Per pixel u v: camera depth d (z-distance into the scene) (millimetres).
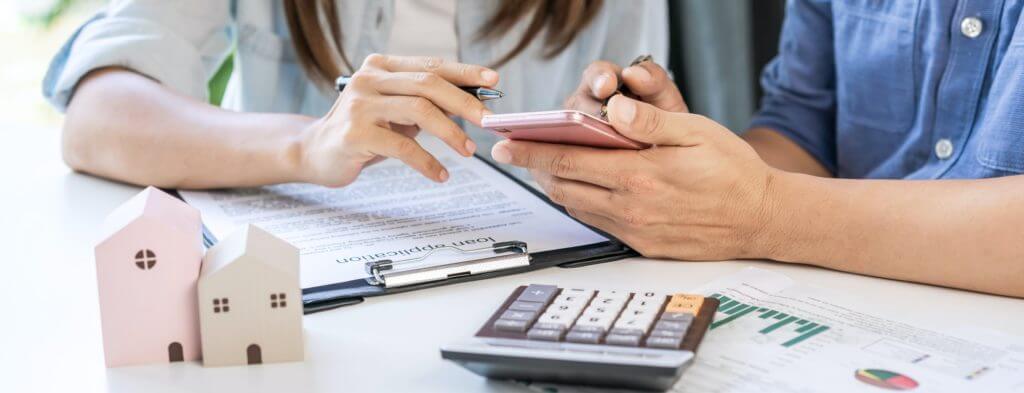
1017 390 545
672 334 574
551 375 558
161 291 602
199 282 591
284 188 1009
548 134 746
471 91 875
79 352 630
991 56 959
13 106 3082
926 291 725
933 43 1000
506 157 804
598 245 829
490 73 868
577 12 1302
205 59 1246
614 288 737
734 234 783
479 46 1345
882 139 1106
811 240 765
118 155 1031
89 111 1069
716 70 1734
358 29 1289
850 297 707
